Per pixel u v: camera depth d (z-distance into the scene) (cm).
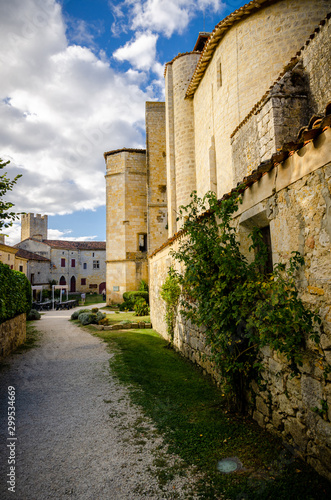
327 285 286
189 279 514
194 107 1484
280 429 366
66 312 2336
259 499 277
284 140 604
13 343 934
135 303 1917
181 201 1519
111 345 991
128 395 556
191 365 721
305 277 319
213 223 531
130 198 2642
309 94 630
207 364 632
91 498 292
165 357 816
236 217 493
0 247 1939
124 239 2602
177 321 890
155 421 449
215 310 445
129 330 1301
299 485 286
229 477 312
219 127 1098
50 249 4775
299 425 328
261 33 911
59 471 336
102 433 420
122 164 2661
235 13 933
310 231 310
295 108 619
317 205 299
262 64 908
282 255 362
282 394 361
